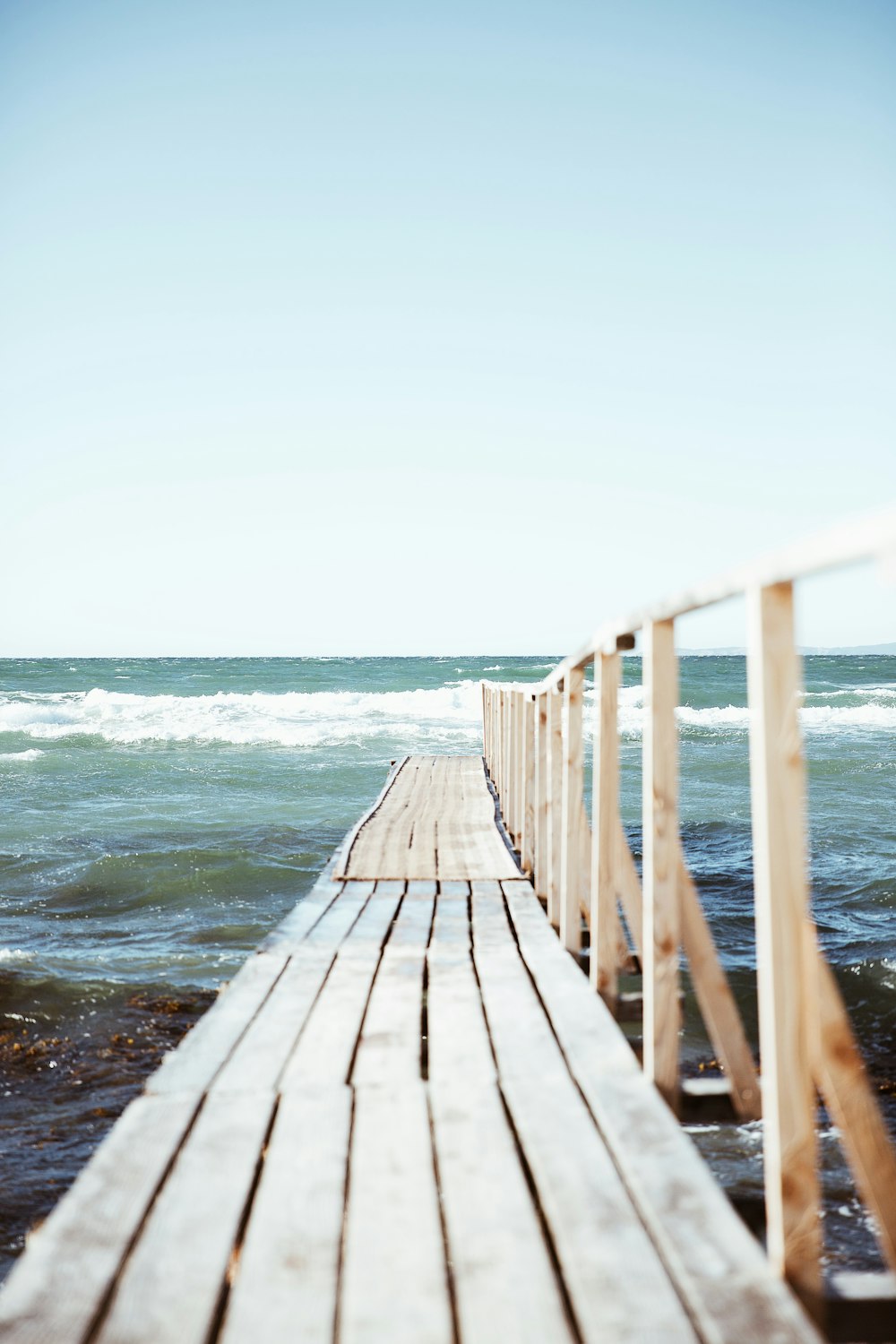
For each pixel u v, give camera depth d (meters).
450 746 20.98
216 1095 2.75
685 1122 2.99
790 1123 1.86
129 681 46.19
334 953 4.44
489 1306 1.78
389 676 49.16
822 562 1.58
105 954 6.94
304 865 9.75
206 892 8.69
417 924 5.08
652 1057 2.78
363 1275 1.88
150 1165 2.31
